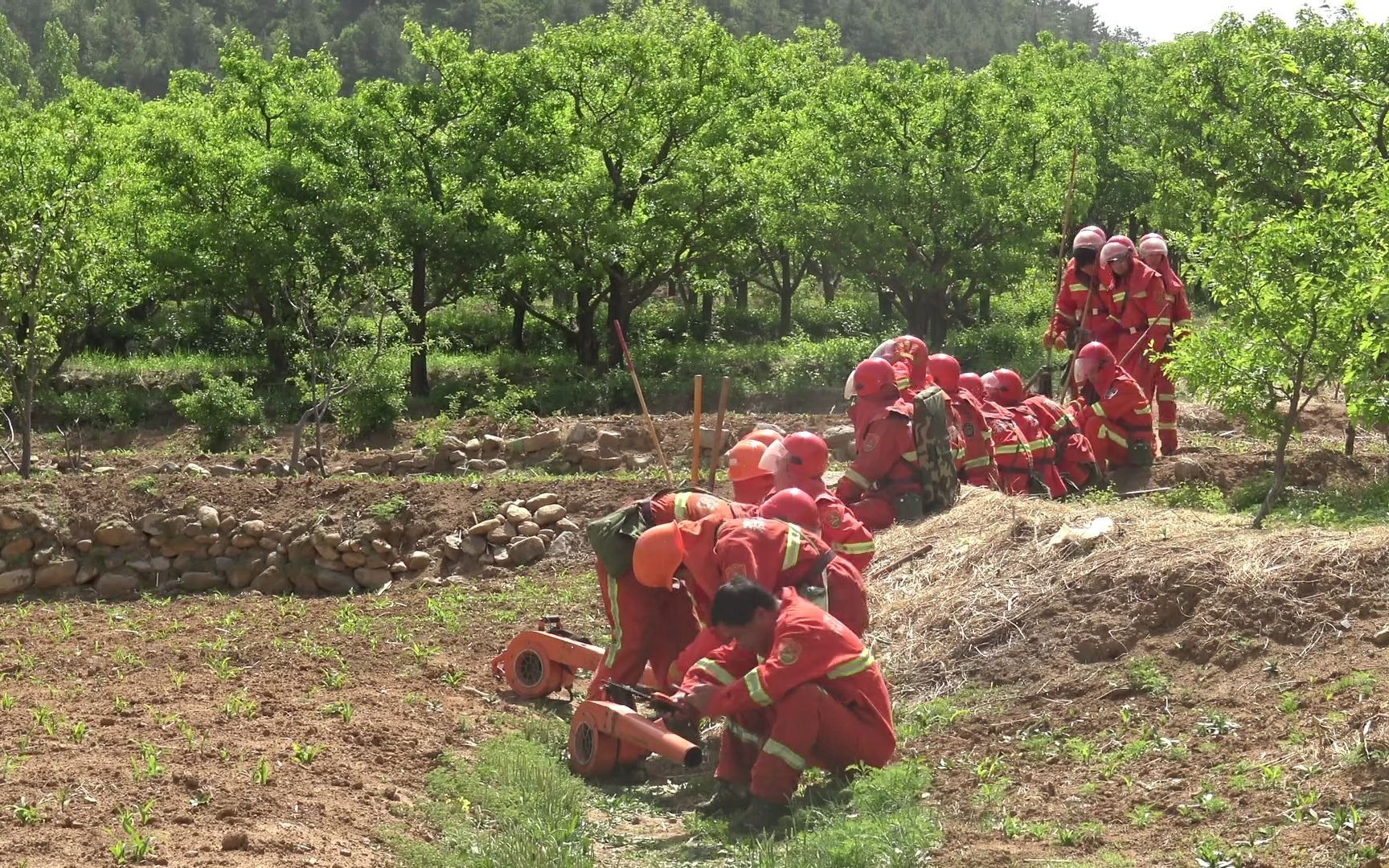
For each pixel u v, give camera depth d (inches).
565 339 1514.5
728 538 289.7
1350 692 264.2
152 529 565.9
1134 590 329.1
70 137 1098.7
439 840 254.1
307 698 343.9
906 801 259.1
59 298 750.5
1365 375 401.7
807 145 1320.1
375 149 1268.5
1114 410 575.2
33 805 244.1
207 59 5492.1
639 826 280.7
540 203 1205.1
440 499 567.8
